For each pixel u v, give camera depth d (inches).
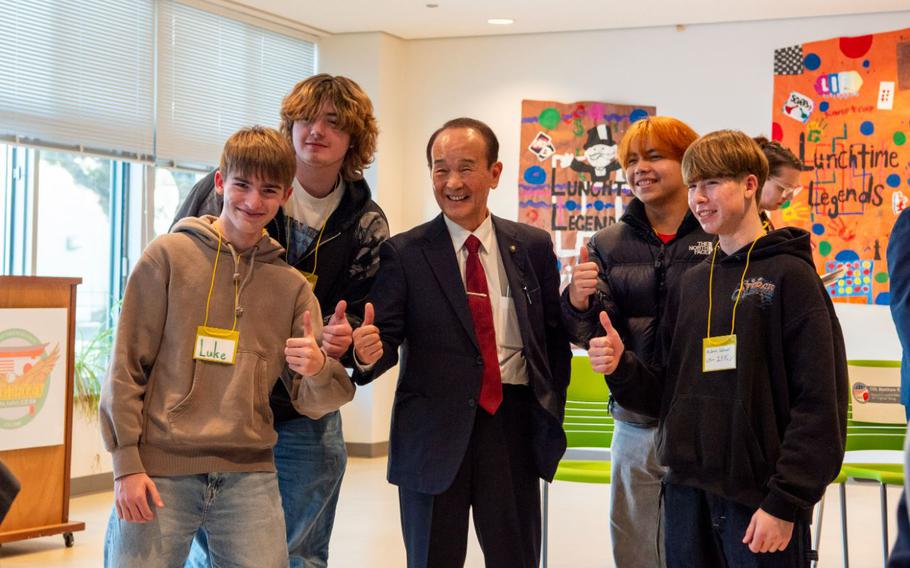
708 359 93.8
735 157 93.9
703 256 113.0
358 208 117.6
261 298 98.8
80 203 275.4
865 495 275.0
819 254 307.1
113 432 91.4
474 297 105.6
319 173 113.8
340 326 96.0
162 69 290.8
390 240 109.0
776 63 312.8
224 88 310.8
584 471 155.4
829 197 306.0
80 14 265.9
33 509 198.5
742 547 91.2
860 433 166.1
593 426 163.3
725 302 94.3
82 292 276.8
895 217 298.0
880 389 167.0
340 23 327.3
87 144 269.3
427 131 345.7
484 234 108.0
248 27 319.0
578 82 332.5
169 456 92.8
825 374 88.4
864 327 301.7
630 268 118.3
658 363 115.6
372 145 118.6
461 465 103.0
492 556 103.6
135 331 94.0
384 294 106.3
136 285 94.8
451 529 103.0
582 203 330.3
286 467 115.7
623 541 124.8
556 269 112.0
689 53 322.3
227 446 94.4
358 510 240.1
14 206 261.7
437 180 105.4
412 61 346.9
